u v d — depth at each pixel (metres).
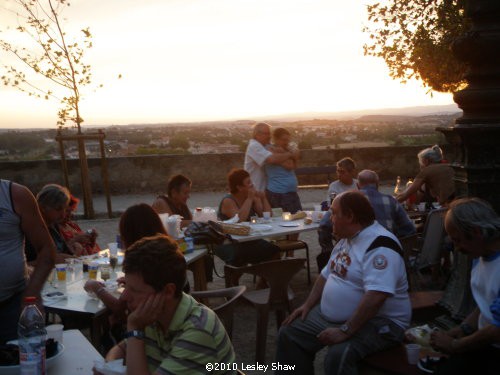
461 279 3.51
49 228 4.68
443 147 13.96
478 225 2.55
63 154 10.72
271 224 6.02
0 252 2.82
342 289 3.22
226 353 2.08
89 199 10.65
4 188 2.82
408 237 4.81
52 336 2.53
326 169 10.13
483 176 3.31
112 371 2.15
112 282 3.79
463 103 3.36
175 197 5.71
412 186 6.38
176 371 1.95
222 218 6.20
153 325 2.08
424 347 3.11
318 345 3.37
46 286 3.84
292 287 6.14
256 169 7.04
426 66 9.70
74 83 10.16
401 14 9.62
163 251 2.02
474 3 3.24
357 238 3.21
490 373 2.61
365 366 3.04
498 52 3.19
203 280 5.20
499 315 2.47
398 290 3.11
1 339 2.88
